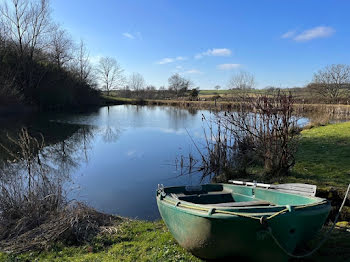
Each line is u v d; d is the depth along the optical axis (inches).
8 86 1184.2
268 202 169.2
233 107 401.7
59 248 184.7
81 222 212.5
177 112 1594.5
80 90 1843.0
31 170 285.9
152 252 169.6
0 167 370.3
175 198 163.5
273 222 121.7
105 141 681.6
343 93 1486.2
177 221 148.9
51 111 1464.1
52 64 1540.4
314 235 139.6
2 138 697.6
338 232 180.5
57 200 243.8
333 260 147.3
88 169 429.4
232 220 123.5
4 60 1262.3
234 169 346.0
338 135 546.9
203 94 2945.4
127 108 1913.1
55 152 553.9
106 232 205.2
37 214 218.5
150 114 1455.5
